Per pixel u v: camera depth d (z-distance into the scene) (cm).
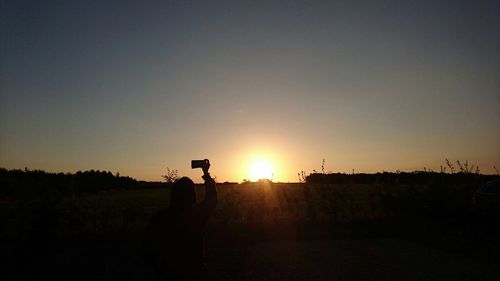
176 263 426
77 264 1141
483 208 1664
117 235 1628
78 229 1730
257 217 1878
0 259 1224
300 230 1661
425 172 2058
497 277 952
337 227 1723
